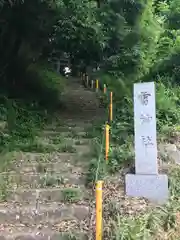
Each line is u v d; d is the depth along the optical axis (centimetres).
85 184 329
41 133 482
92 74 979
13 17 571
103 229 249
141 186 297
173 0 626
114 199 290
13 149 402
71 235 253
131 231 243
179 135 414
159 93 475
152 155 298
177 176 322
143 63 597
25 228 268
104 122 500
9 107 505
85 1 576
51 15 571
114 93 598
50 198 305
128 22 621
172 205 280
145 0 616
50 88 780
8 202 300
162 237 249
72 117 632
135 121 304
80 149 411
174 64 564
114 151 368
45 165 362
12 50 643
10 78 666
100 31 591
